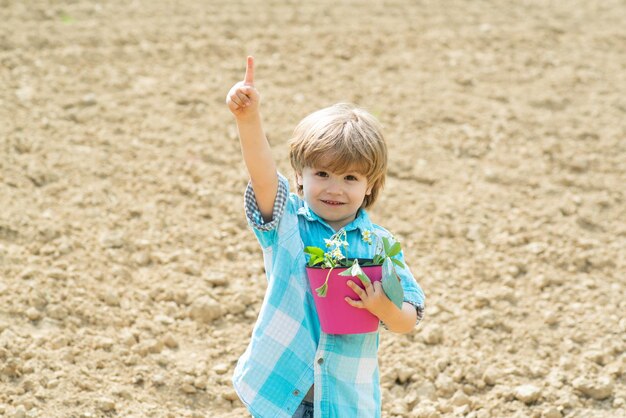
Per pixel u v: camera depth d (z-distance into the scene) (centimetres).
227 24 757
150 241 471
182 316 419
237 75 670
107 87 626
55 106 589
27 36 674
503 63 738
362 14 816
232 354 397
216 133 591
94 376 364
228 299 434
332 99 649
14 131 548
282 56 709
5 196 482
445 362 396
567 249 495
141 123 588
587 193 564
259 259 472
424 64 722
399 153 589
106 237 464
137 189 517
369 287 243
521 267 480
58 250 445
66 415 336
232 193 529
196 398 366
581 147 615
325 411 254
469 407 372
